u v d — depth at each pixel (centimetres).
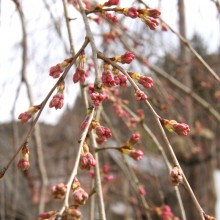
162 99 453
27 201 598
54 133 616
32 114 171
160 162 580
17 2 388
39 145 380
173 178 157
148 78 171
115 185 543
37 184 540
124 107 305
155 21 181
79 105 507
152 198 550
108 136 160
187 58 511
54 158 584
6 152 566
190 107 535
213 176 577
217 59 558
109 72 166
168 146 162
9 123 577
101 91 163
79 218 130
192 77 566
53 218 138
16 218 591
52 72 177
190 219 552
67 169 552
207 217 157
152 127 484
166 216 312
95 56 167
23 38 404
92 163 150
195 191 567
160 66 538
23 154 163
